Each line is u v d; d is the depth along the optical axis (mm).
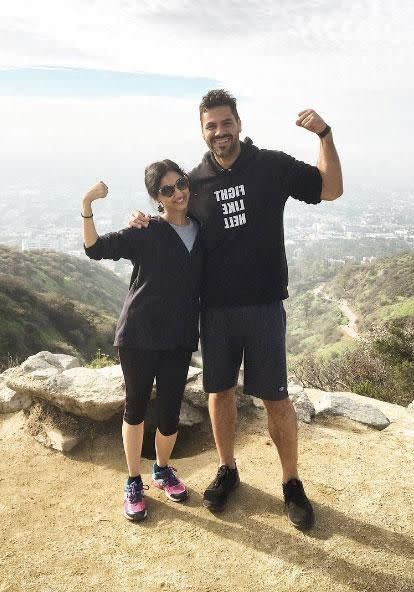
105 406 3605
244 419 4020
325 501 2885
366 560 2416
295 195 2682
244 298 2656
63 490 3145
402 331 9906
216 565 2408
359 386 7727
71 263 65750
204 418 4035
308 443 3627
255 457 3422
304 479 3121
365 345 10438
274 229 2639
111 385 3857
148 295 2645
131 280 2793
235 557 2455
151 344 2631
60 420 3803
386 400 7500
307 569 2363
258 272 2643
